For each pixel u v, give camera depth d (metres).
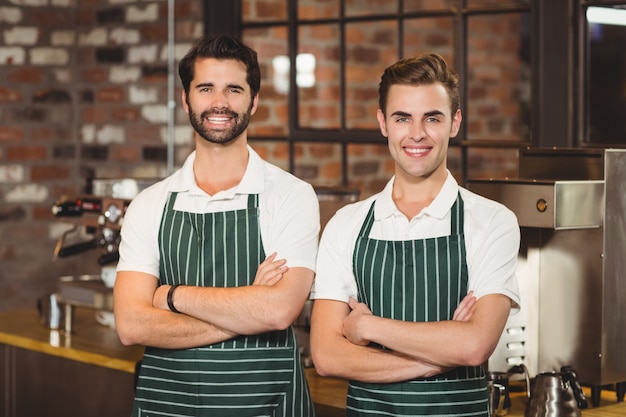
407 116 2.76
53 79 5.80
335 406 3.39
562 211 3.12
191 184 3.10
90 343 4.26
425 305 2.80
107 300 4.29
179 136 5.41
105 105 5.73
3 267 5.67
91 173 5.81
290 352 3.08
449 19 5.12
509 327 3.35
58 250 4.32
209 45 3.02
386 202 2.88
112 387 4.02
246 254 3.06
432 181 2.84
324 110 5.01
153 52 5.49
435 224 2.82
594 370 3.29
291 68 5.07
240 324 2.97
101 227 4.34
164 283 3.14
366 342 2.79
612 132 4.07
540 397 3.14
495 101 5.92
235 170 3.11
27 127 5.72
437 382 2.77
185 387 3.04
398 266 2.82
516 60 5.98
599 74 4.02
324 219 3.94
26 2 5.70
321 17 4.99
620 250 3.28
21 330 4.52
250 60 3.05
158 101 5.48
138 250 3.12
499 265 2.77
